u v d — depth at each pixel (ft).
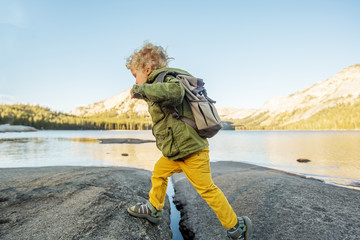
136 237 6.38
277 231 7.31
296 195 9.93
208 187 5.84
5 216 7.09
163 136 5.84
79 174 13.00
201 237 7.77
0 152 37.86
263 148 47.11
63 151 39.78
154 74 5.99
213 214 9.12
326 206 8.73
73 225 6.55
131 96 5.74
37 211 7.50
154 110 5.83
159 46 6.61
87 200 8.46
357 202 9.08
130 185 11.35
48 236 5.93
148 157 31.37
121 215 7.38
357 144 55.31
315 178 17.37
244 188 11.48
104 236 6.12
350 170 20.95
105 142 66.39
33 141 70.64
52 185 10.42
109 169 15.44
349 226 7.21
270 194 10.19
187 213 9.73
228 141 78.54
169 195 13.10
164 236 7.27
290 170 21.17
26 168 15.75
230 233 6.03
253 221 8.09
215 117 5.67
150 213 7.22
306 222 7.59
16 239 5.77
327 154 34.09
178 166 6.50
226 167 21.09
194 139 5.58
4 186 10.18
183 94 5.31
